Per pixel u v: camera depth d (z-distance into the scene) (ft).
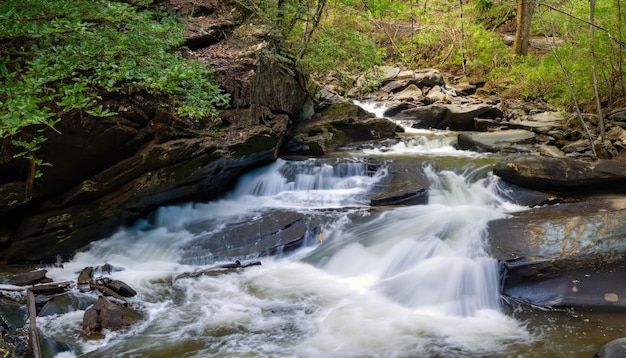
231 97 27.37
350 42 33.91
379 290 19.15
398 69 55.93
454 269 19.06
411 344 15.55
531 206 24.21
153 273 21.18
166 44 19.67
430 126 43.37
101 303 17.06
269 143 27.63
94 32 16.43
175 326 16.79
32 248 22.39
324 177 28.50
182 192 25.53
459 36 59.11
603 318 16.66
